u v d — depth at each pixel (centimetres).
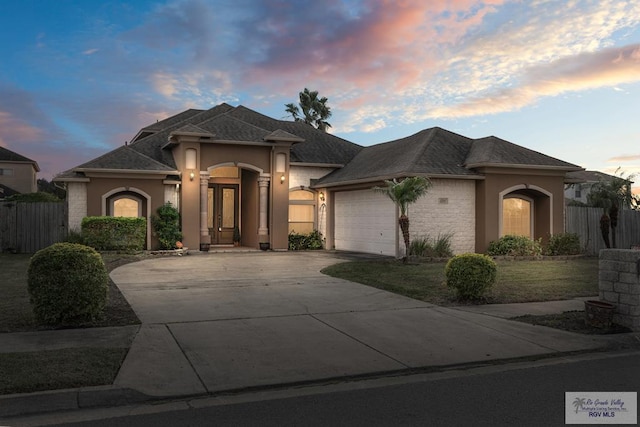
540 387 567
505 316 908
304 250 2228
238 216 2419
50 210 1980
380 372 614
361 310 943
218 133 2138
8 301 941
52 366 575
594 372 626
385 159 2106
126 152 2056
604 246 2177
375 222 2014
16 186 4516
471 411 493
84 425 453
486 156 1902
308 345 713
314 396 536
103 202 1930
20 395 499
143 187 1981
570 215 2120
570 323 857
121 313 878
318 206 2344
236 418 473
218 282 1240
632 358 695
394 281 1259
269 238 2194
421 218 1842
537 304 1019
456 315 912
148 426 452
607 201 2066
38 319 778
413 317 893
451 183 1886
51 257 773
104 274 825
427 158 1903
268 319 859
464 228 1905
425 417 476
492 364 663
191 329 781
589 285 1222
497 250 1839
